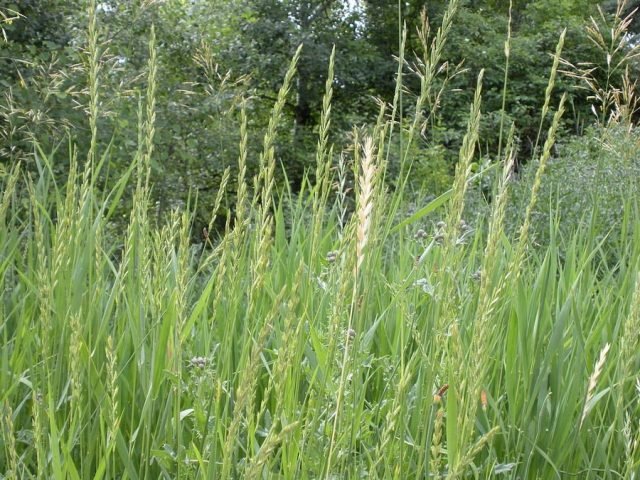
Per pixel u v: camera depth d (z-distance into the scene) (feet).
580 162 23.11
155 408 6.36
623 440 6.47
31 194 8.09
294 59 5.12
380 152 5.26
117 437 5.43
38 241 5.33
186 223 5.26
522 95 50.42
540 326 7.34
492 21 56.85
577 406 7.07
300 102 52.16
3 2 24.50
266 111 47.70
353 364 4.85
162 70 30.60
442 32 6.92
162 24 33.19
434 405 5.51
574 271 9.10
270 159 5.09
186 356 6.97
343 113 51.98
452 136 42.60
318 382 6.24
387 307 7.97
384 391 6.63
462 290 7.38
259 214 5.33
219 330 7.50
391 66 52.60
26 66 23.41
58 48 25.99
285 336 3.94
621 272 10.15
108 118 23.63
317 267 9.00
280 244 9.86
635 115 30.78
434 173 26.20
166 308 6.48
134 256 7.80
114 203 7.97
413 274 8.25
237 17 49.65
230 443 3.63
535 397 6.96
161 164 28.30
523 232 5.32
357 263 3.82
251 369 3.58
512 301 7.24
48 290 5.26
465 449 3.80
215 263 10.11
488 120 45.55
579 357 7.15
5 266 7.89
